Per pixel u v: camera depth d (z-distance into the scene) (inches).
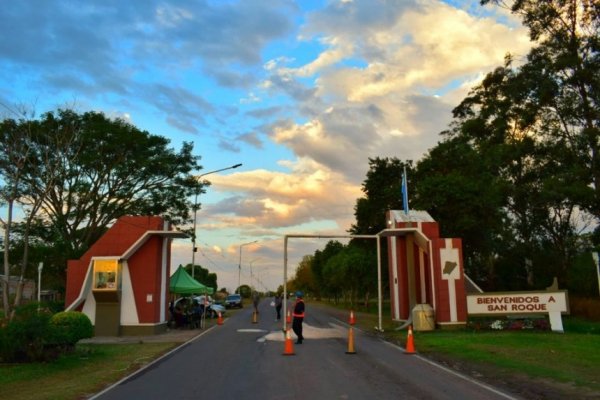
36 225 1325.0
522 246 1771.7
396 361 578.6
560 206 1669.5
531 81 1683.1
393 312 1224.8
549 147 1696.6
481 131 1935.3
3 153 891.4
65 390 433.4
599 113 1576.0
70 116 1140.5
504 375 471.2
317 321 1343.5
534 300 952.3
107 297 988.6
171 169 1497.3
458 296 969.5
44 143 1074.1
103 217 1448.1
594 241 1643.7
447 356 611.8
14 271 1402.6
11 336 583.8
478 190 1392.7
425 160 1640.0
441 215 1397.6
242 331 1062.4
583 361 546.6
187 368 552.7
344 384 432.8
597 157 1588.3
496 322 938.1
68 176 1283.2
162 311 1067.3
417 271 1135.0
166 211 1519.4
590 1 1606.8
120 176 1407.5
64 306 1027.9
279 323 1322.6
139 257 1030.4
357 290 2273.6
